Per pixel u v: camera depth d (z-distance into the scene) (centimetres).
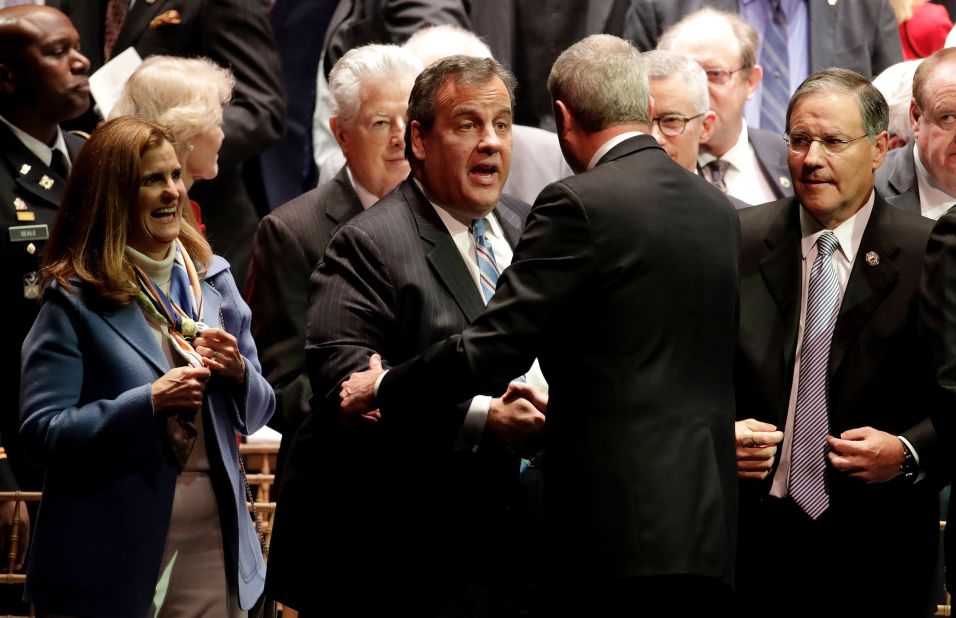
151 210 1357
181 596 1338
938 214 1725
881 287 1361
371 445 1332
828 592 1358
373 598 1324
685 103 1689
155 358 1352
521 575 1346
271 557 1376
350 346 1316
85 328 1341
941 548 1645
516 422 1266
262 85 2075
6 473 1614
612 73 1246
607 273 1178
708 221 1227
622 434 1171
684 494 1165
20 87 1734
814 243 1398
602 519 1168
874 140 1379
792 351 1372
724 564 1186
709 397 1209
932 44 2325
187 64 1709
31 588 1324
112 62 2008
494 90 1338
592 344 1189
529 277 1183
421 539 1320
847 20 2166
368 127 1642
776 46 2159
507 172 1359
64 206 1366
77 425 1303
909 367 1350
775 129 2142
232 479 1378
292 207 1647
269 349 1597
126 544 1312
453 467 1327
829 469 1348
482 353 1179
